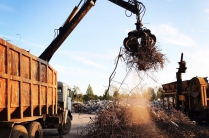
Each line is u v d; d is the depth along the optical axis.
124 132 7.80
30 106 7.64
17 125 6.73
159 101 26.03
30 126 7.69
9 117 6.17
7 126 6.07
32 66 7.89
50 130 14.43
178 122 9.14
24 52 7.12
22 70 7.04
